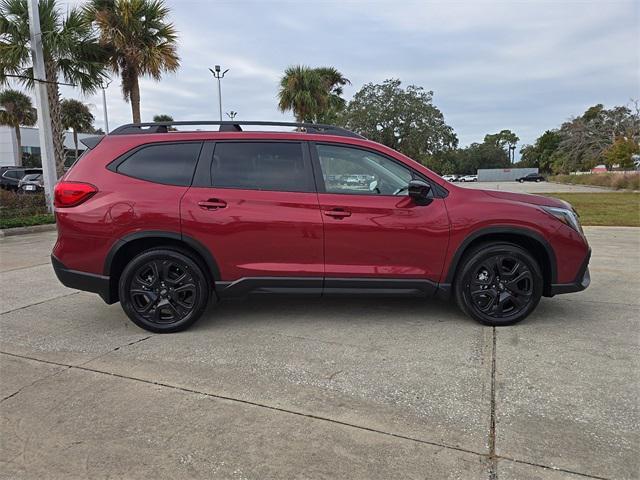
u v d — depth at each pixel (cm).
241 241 413
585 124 6750
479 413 283
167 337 414
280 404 296
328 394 308
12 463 241
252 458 243
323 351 378
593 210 1600
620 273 650
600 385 315
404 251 416
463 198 424
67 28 1360
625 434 260
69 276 419
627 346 381
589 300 516
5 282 624
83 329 438
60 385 324
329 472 232
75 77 1459
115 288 428
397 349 380
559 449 247
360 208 413
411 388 314
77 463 240
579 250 423
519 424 271
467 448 249
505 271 425
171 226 411
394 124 4119
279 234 413
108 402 300
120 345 396
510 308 431
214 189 417
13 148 5116
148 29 1628
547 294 434
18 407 295
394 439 258
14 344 400
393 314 470
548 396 301
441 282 425
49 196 1377
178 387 319
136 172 421
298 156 427
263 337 411
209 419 279
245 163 426
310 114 2523
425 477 227
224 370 345
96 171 420
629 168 4603
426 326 434
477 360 357
